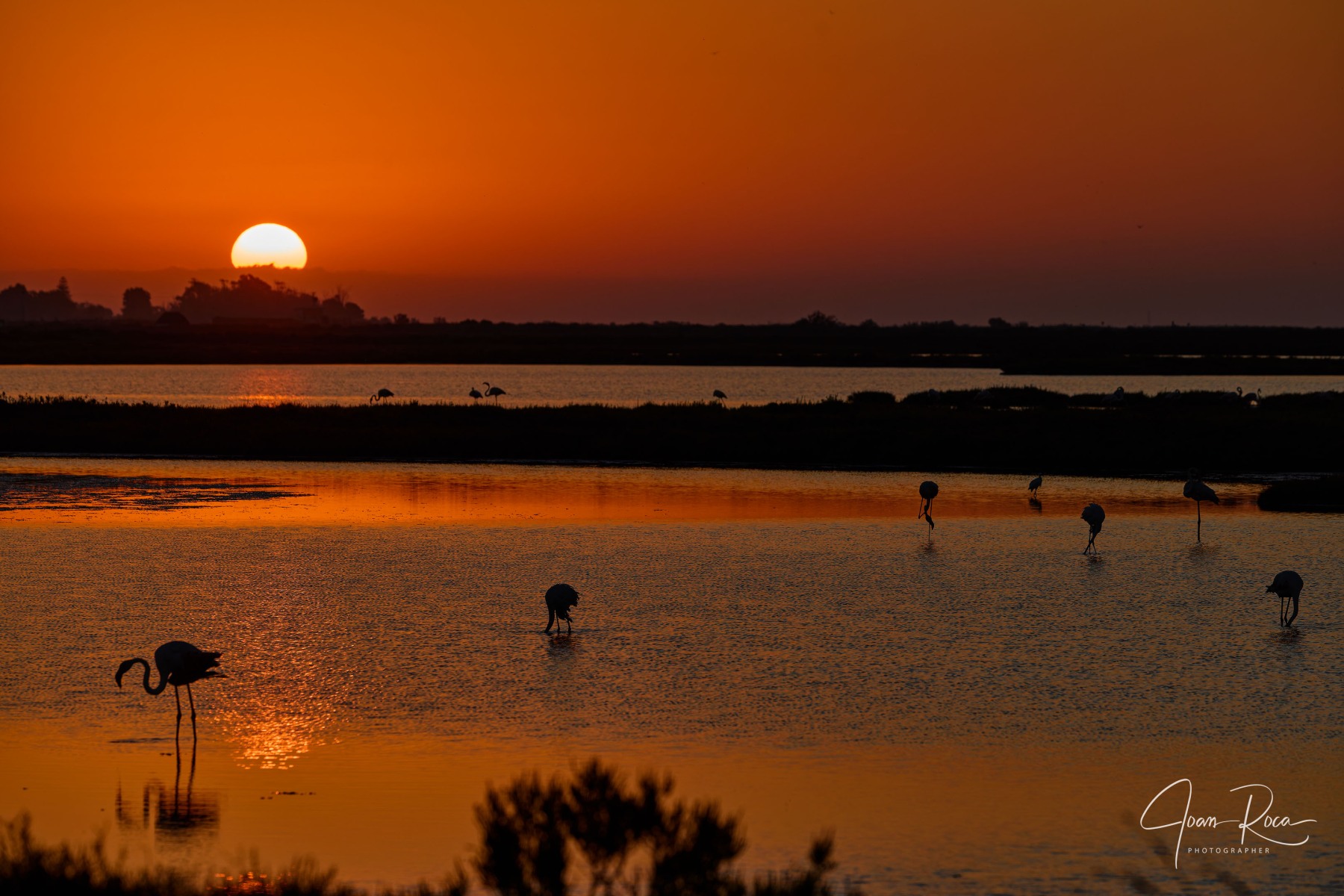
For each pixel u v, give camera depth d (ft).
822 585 302.86
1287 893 140.05
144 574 309.42
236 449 599.98
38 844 139.44
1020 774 175.22
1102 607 279.28
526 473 545.44
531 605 278.67
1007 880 141.79
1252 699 209.77
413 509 433.07
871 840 152.25
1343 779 174.50
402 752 181.27
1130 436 626.64
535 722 194.90
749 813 159.74
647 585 302.04
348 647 239.50
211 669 222.69
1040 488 509.35
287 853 145.59
